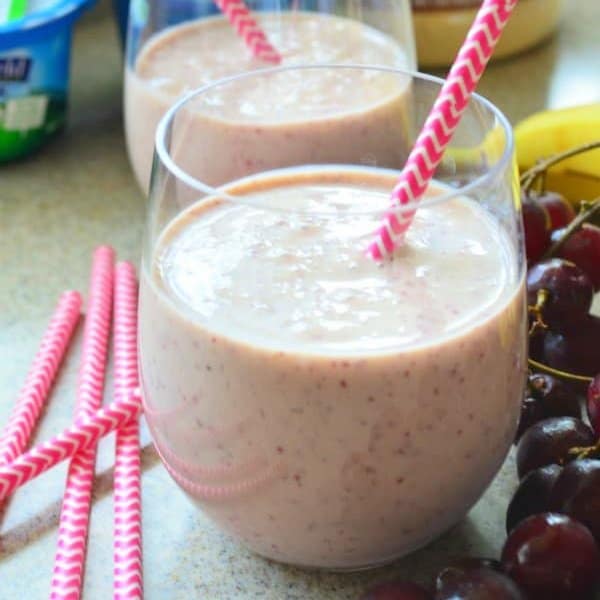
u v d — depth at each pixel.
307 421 0.44
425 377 0.44
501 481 0.52
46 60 0.70
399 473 0.45
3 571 0.49
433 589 0.47
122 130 0.78
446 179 0.50
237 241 0.47
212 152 0.57
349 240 0.47
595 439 0.49
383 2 0.63
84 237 0.66
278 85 0.60
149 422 0.48
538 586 0.45
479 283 0.46
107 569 0.49
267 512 0.46
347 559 0.47
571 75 0.82
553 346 0.53
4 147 0.72
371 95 0.59
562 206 0.57
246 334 0.44
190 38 0.65
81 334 0.60
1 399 0.56
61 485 0.52
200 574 0.49
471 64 0.46
